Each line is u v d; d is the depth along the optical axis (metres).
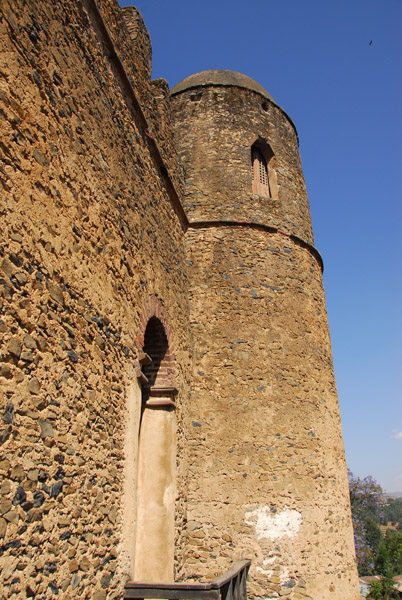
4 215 2.85
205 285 8.19
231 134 9.54
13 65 3.11
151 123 6.54
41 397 3.07
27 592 2.71
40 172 3.33
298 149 10.98
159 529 5.70
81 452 3.57
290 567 6.54
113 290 4.56
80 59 4.27
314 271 9.40
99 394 4.00
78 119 4.09
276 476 7.01
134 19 6.40
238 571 5.55
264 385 7.56
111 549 3.94
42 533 2.92
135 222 5.48
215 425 7.27
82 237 3.95
